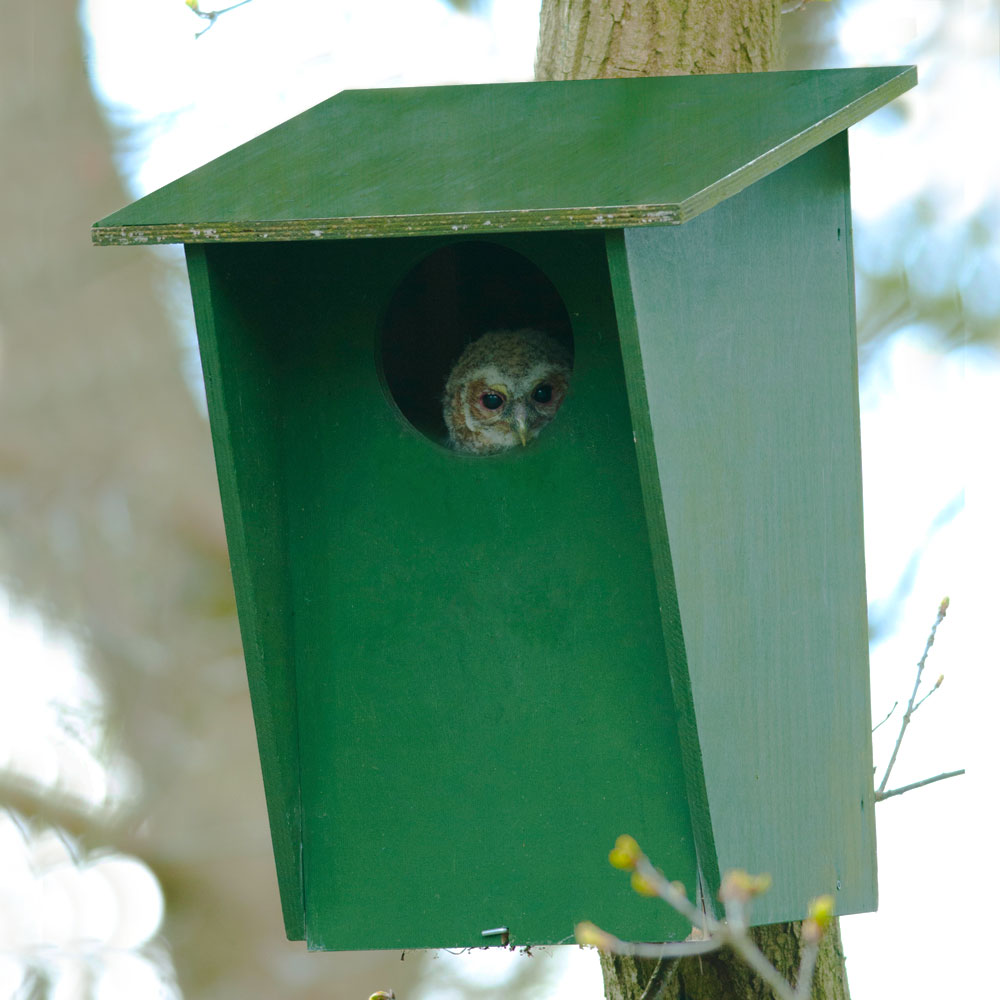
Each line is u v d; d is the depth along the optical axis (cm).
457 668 695
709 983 723
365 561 702
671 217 567
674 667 624
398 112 701
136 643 1497
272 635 679
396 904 695
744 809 658
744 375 677
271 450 691
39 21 1533
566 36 816
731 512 659
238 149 687
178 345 1539
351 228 601
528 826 685
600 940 546
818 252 736
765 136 620
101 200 1530
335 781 705
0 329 1530
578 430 679
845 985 753
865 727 750
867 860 738
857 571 751
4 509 1504
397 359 828
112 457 1510
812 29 1434
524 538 687
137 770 1491
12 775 1489
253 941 1462
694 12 802
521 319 881
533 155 636
